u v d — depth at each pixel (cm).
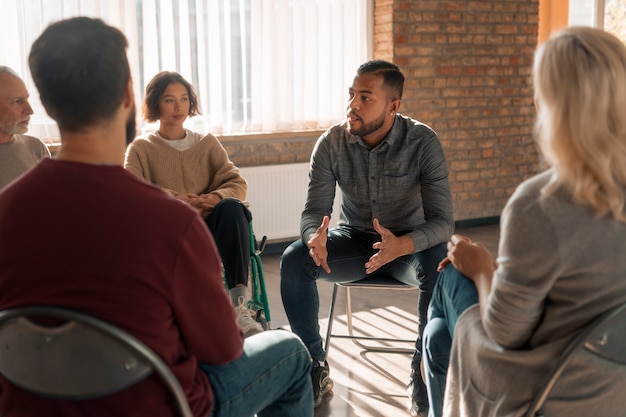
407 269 274
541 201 126
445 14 580
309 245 259
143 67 474
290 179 527
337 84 556
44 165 126
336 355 321
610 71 124
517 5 614
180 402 127
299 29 529
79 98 122
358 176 287
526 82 630
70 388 123
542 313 135
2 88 262
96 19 128
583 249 125
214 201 310
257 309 297
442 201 274
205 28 494
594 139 123
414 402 261
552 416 136
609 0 628
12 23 432
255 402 155
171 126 334
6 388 131
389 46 562
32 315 119
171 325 128
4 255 123
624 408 138
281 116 535
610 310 126
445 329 183
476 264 167
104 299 120
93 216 120
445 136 598
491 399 143
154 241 121
